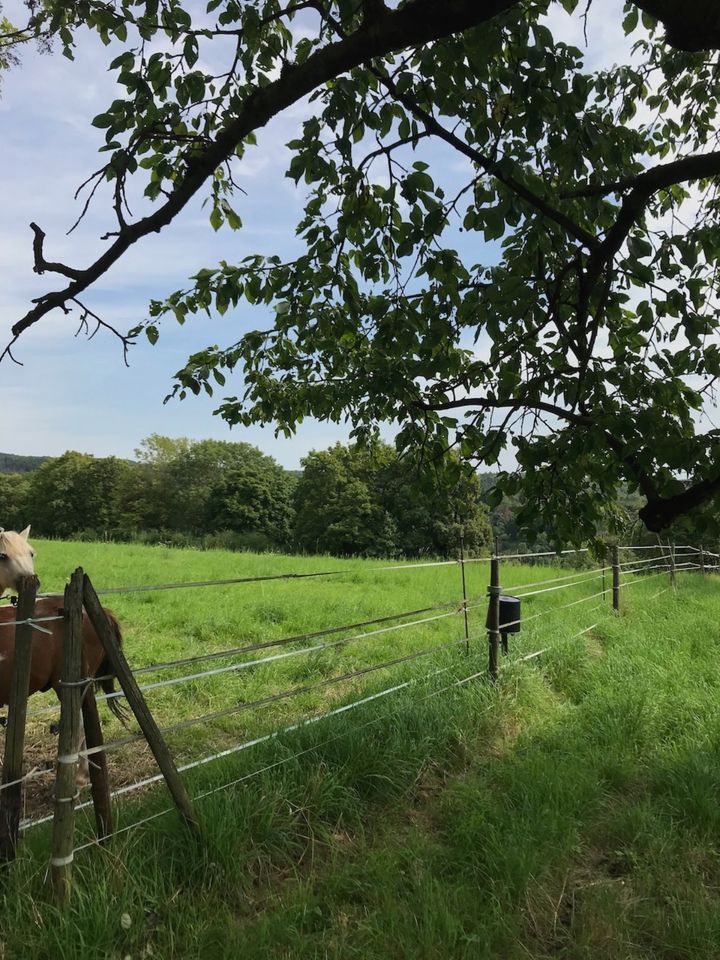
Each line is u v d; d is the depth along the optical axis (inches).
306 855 143.4
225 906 120.6
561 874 136.4
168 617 397.1
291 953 110.6
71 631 115.1
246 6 113.7
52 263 92.3
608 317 119.9
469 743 193.9
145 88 102.3
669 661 287.1
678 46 74.0
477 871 135.6
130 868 124.3
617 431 97.7
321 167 116.8
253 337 166.1
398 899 126.6
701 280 117.6
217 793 147.3
